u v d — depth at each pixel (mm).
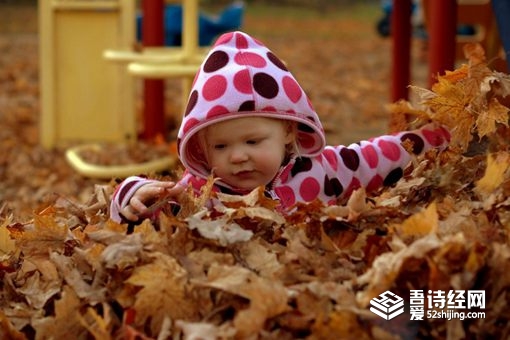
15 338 1928
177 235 2012
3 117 7797
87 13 6262
